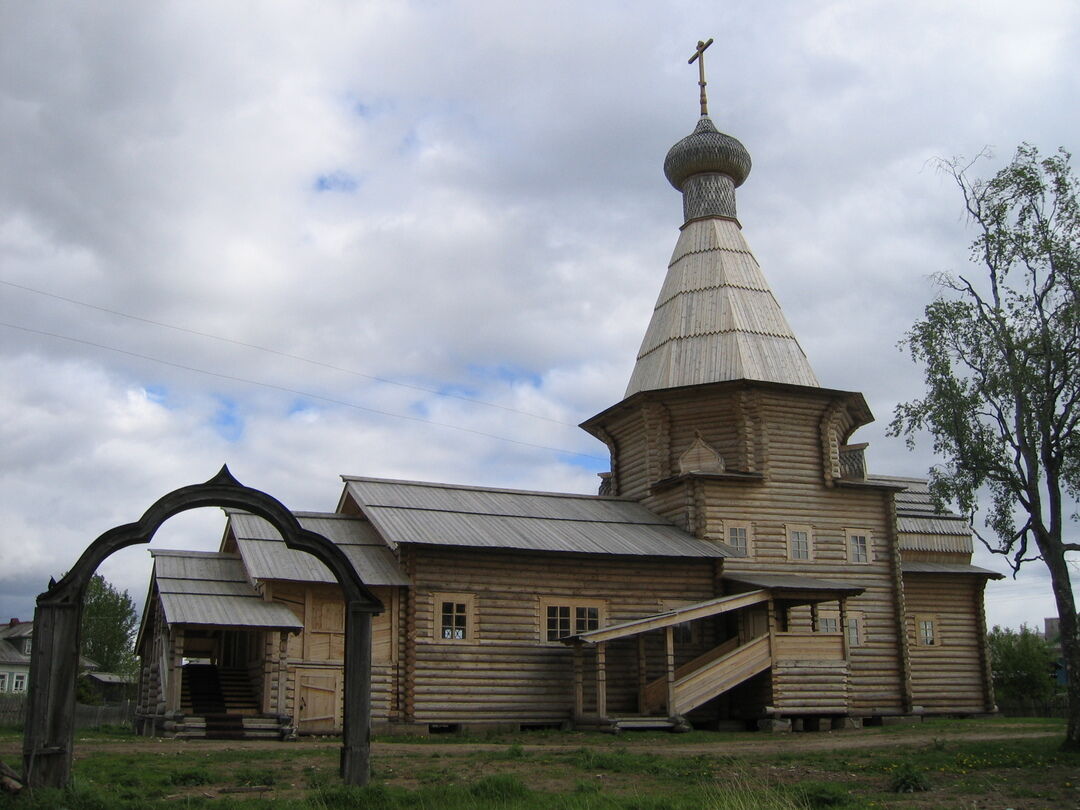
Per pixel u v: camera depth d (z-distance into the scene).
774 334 39.94
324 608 30.03
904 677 37.53
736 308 40.19
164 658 28.89
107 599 73.44
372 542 33.09
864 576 37.94
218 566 31.83
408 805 14.39
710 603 32.06
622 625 30.89
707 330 39.84
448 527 32.78
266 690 27.80
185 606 28.03
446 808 14.23
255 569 29.34
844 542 37.84
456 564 31.98
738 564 35.72
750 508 36.62
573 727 31.52
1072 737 22.09
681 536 35.97
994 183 23.98
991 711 42.00
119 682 68.25
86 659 73.56
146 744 24.17
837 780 18.45
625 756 21.20
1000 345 23.30
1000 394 23.38
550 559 33.34
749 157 44.47
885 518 38.94
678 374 39.19
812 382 39.16
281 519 14.77
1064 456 23.36
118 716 43.28
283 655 27.89
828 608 36.78
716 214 43.38
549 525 35.00
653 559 34.34
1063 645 22.52
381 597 30.88
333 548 15.02
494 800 14.92
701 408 38.22
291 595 29.69
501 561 32.62
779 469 37.38
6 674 75.75
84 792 13.19
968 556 44.56
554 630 32.91
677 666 34.22
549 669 32.44
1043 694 60.09
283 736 27.02
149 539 14.02
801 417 38.28
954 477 23.81
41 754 13.22
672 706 30.75
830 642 33.41
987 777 18.75
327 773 17.86
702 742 26.89
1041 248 23.16
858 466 40.41
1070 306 22.89
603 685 30.59
